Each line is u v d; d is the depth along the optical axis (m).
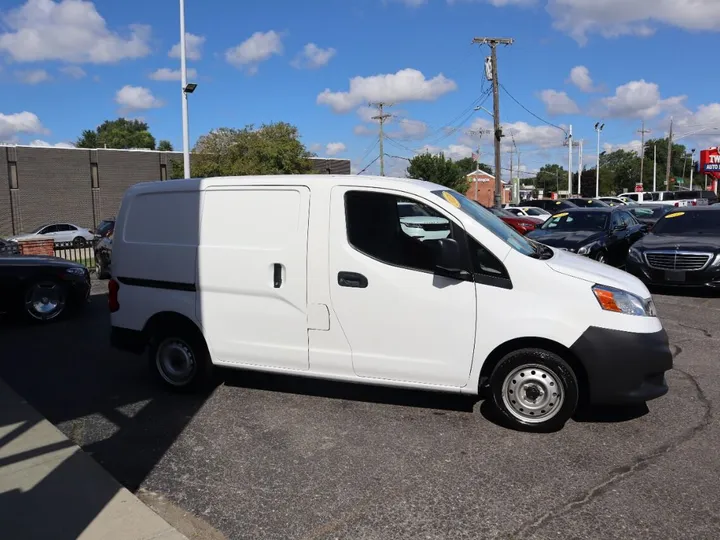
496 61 33.28
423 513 3.41
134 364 6.53
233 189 5.06
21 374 6.17
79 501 3.51
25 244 17.66
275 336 4.95
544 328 4.26
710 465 3.93
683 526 3.24
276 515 3.42
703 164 44.38
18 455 4.13
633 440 4.32
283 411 5.00
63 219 40.34
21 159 38.66
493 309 4.36
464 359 4.47
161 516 3.43
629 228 13.54
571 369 4.32
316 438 4.45
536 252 4.76
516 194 51.62
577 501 3.51
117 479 3.86
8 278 8.41
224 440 4.45
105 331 8.23
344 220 4.69
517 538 3.16
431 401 5.15
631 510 3.40
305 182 4.81
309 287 4.78
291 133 36.44
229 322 5.11
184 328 5.36
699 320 8.41
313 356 4.85
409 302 4.53
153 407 5.15
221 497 3.63
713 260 9.95
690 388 5.44
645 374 4.27
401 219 5.02
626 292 4.34
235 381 5.79
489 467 3.94
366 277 4.61
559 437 4.38
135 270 5.48
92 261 18.52
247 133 35.41
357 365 4.73
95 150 41.38
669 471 3.85
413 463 4.02
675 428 4.53
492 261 4.40
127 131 93.12
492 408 4.62
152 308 5.41
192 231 5.21
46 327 8.49
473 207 4.96
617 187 110.25
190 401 5.28
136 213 5.50
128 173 42.78
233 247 5.03
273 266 4.89
